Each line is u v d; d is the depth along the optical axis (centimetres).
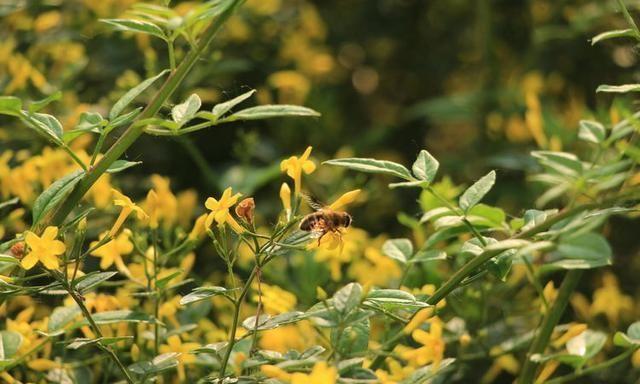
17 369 79
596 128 74
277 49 123
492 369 86
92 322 71
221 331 82
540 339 76
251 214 71
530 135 113
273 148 115
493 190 106
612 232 101
